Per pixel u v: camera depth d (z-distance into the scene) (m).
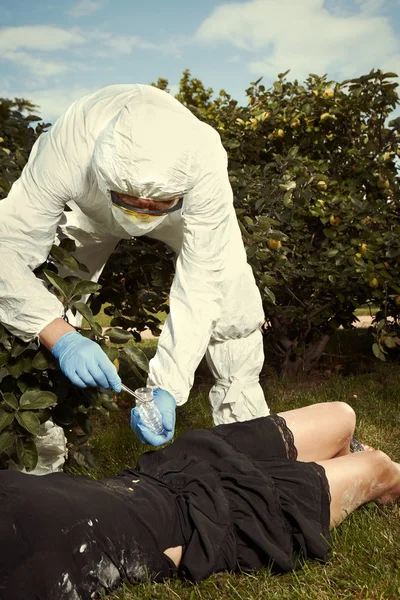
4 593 1.82
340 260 5.00
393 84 5.65
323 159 6.14
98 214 2.75
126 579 2.06
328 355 6.73
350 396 4.98
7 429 2.79
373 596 2.14
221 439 2.52
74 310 3.31
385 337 4.92
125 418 4.87
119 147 2.23
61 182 2.53
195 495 2.25
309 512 2.29
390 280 5.11
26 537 1.89
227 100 6.26
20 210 2.57
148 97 2.58
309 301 5.51
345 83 5.80
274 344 5.99
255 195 4.62
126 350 2.83
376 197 5.82
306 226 5.41
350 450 2.97
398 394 4.91
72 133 2.52
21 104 4.47
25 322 2.59
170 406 2.51
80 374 2.46
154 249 4.08
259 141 5.89
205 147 2.44
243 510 2.24
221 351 2.90
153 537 2.10
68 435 3.38
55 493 2.04
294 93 5.96
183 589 2.16
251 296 2.81
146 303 4.62
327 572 2.26
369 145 5.71
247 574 2.24
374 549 2.38
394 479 2.62
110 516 2.05
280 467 2.40
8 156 3.67
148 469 2.44
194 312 2.61
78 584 1.94
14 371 2.78
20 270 2.58
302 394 5.22
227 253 2.68
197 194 2.47
